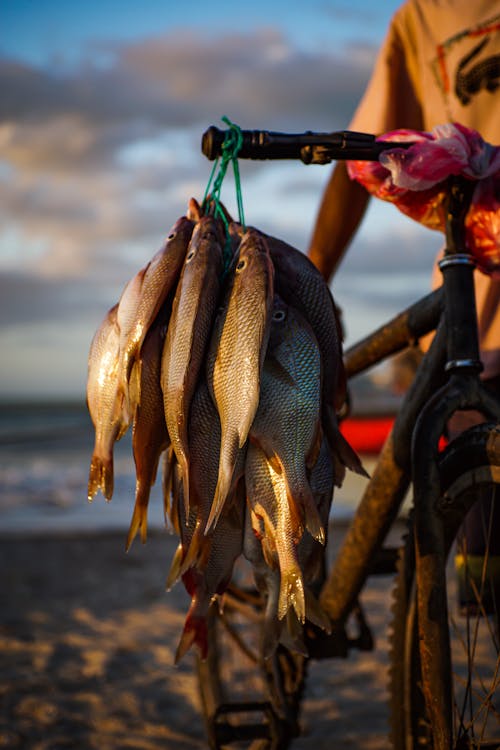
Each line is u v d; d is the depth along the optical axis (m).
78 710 2.29
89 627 3.22
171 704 2.35
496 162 1.32
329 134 1.31
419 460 1.29
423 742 1.44
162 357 1.23
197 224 1.24
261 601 1.76
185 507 1.23
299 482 1.17
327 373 1.27
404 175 1.31
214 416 1.21
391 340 1.53
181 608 3.52
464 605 1.52
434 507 1.28
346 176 1.65
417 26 1.68
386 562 1.63
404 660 1.45
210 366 1.19
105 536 5.48
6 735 2.12
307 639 1.63
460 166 1.30
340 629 1.62
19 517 6.44
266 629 1.26
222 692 1.85
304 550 1.25
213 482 1.21
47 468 11.21
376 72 1.73
